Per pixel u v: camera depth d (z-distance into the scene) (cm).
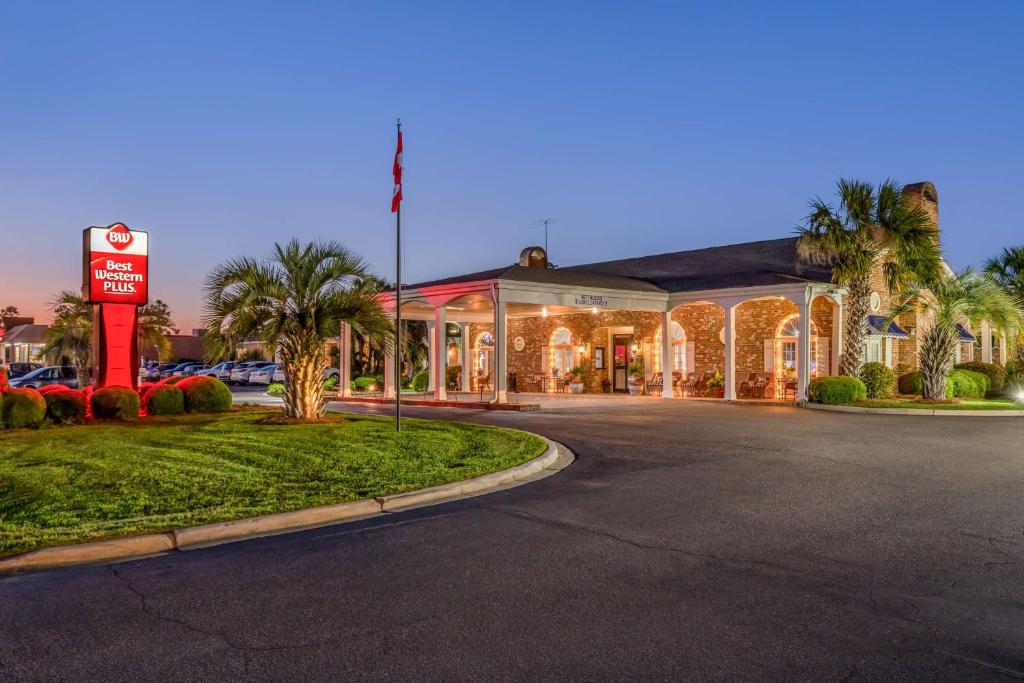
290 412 1638
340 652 425
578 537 678
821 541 661
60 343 3194
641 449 1257
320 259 1647
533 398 2666
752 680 388
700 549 636
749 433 1477
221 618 479
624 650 426
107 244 1823
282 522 727
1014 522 732
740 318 2627
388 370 2697
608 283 2494
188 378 1962
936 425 1638
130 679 392
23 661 415
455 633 452
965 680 388
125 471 974
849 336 2248
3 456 1103
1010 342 2466
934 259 2184
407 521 746
